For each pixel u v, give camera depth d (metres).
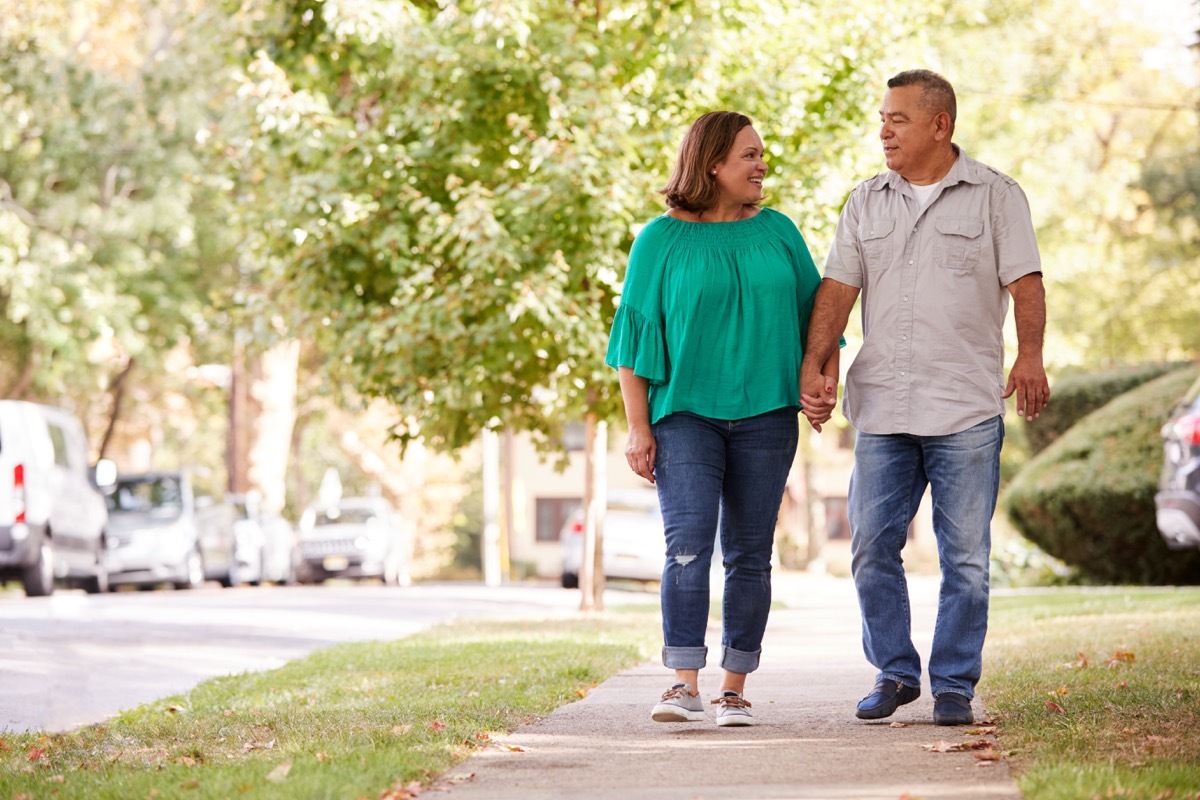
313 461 68.25
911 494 6.35
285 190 15.38
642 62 15.16
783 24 15.27
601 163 14.05
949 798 4.51
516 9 13.98
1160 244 40.31
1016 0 29.92
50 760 5.84
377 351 14.80
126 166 31.91
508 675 8.51
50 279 30.09
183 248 33.66
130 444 51.78
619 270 14.49
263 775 5.04
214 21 16.14
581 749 5.68
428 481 54.62
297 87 15.73
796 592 23.64
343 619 15.74
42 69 31.00
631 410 6.20
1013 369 6.11
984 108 30.09
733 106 14.99
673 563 6.21
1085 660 8.12
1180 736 5.43
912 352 6.19
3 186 31.42
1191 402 15.67
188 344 39.59
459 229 13.95
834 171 15.12
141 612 16.36
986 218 6.18
